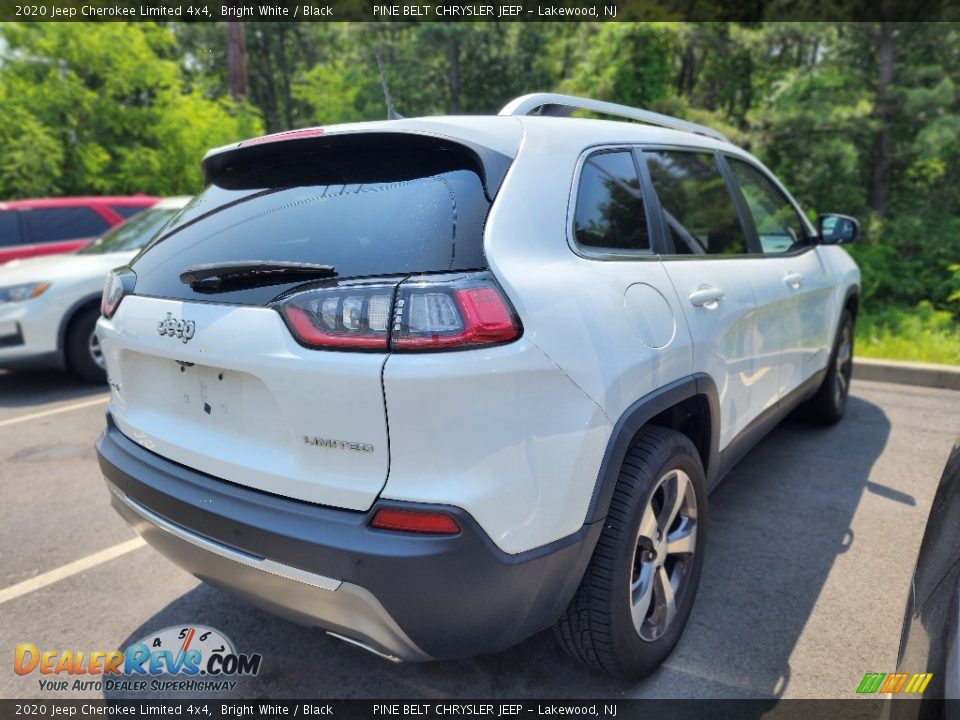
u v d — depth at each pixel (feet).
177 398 6.95
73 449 15.55
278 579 5.82
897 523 10.93
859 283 15.28
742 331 9.06
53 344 20.29
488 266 5.70
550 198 6.62
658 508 7.47
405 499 5.39
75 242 29.17
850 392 18.38
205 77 75.72
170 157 42.75
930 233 37.52
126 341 7.26
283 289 5.91
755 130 40.83
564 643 6.98
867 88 39.58
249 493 6.11
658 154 8.86
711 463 8.61
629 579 6.75
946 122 35.04
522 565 5.68
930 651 4.93
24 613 9.13
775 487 12.32
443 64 76.84
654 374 6.88
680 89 51.96
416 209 6.19
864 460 13.48
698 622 8.46
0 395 20.65
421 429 5.28
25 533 11.39
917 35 37.42
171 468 6.83
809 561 9.84
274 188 7.32
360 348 5.37
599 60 44.86
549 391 5.72
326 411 5.53
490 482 5.43
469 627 5.70
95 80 42.09
